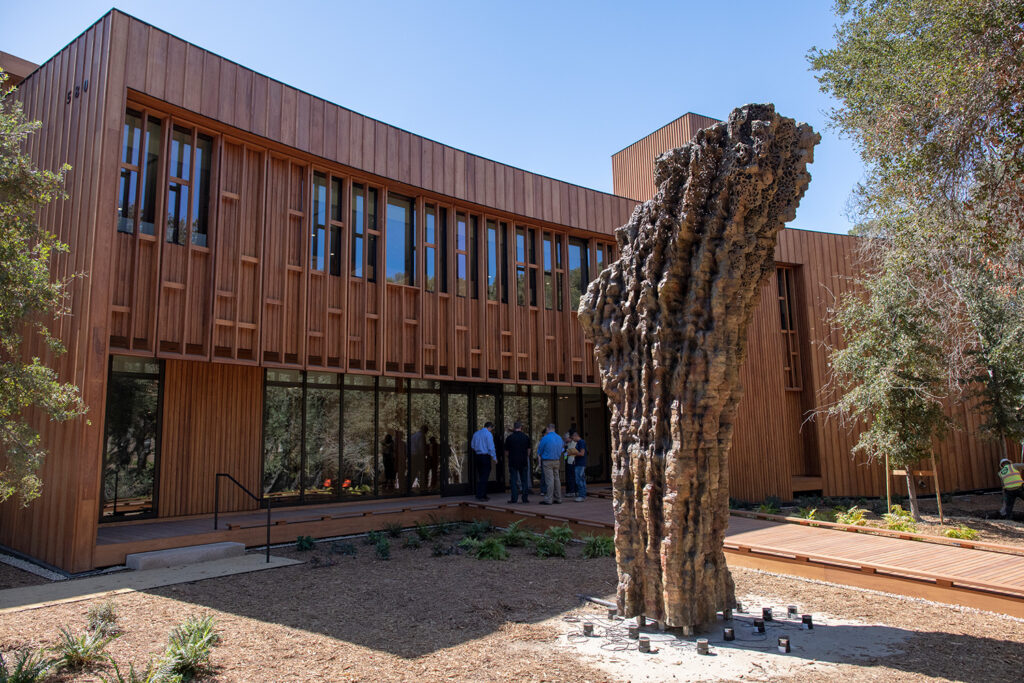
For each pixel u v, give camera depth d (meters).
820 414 19.25
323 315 11.88
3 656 5.20
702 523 5.80
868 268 20.03
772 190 5.82
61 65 10.27
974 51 10.07
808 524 11.15
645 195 21.30
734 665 5.05
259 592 7.41
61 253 9.34
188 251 10.12
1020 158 9.77
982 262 12.00
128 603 6.92
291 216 11.69
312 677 4.76
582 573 8.41
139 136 9.90
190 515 10.97
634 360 6.18
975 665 5.07
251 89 10.91
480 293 14.69
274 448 12.13
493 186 14.84
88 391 8.46
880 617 6.48
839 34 14.55
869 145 13.62
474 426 15.45
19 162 6.93
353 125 12.37
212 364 11.49
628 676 4.82
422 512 12.72
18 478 6.96
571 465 15.74
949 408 20.31
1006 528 13.48
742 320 6.01
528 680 4.73
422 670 4.92
